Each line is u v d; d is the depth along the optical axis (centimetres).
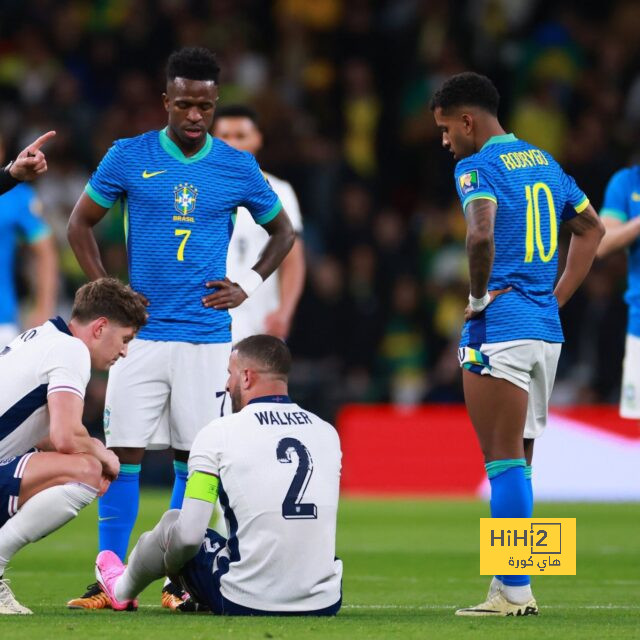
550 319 2020
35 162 2041
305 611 1834
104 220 5800
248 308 2894
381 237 5897
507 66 6569
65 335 1931
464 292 5884
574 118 6556
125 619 1820
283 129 6219
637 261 2969
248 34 6919
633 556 3111
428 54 6638
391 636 1638
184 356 2219
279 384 1883
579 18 6881
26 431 1938
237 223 2862
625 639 1653
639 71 6650
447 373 5394
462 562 3005
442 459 5078
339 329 5569
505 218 1994
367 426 5153
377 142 6625
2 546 1881
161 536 1866
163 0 6719
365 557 3108
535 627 1773
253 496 1817
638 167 2970
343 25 6788
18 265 5547
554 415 4938
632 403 2992
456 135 2058
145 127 6272
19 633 1644
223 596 1842
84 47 6669
